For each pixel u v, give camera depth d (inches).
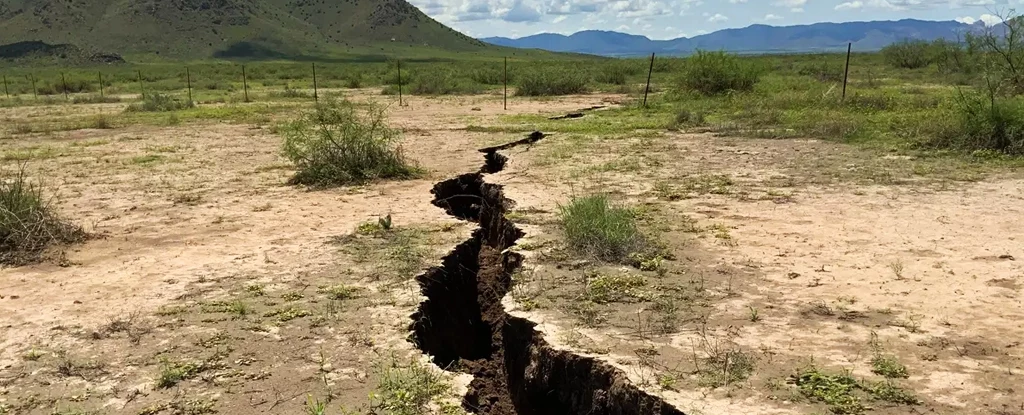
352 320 231.5
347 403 181.6
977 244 290.2
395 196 406.0
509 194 397.1
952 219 328.2
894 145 531.8
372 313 236.5
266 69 2778.1
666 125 687.7
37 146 659.4
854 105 779.4
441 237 319.0
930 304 229.6
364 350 211.0
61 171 517.0
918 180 414.0
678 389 180.1
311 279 269.9
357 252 299.9
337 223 349.7
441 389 189.9
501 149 571.8
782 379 182.7
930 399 171.5
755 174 446.0
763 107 805.9
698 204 370.6
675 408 172.1
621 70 1633.9
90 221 366.6
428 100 1120.2
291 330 224.7
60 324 234.7
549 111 892.6
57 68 3663.9
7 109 1123.3
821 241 299.9
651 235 309.4
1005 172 430.3
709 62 1032.2
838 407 167.8
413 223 345.4
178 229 347.9
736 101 897.5
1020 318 217.0
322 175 445.4
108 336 224.2
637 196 390.6
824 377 180.7
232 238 328.8
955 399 171.2
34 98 1362.0
